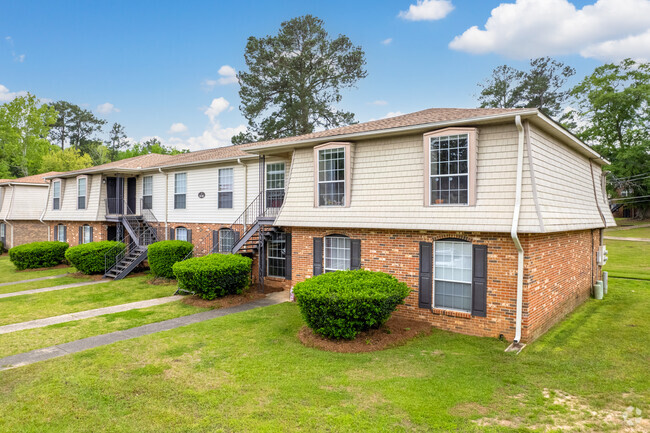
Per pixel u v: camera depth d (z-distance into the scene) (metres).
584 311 11.54
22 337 9.27
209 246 17.94
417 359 7.56
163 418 5.37
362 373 6.87
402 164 10.40
